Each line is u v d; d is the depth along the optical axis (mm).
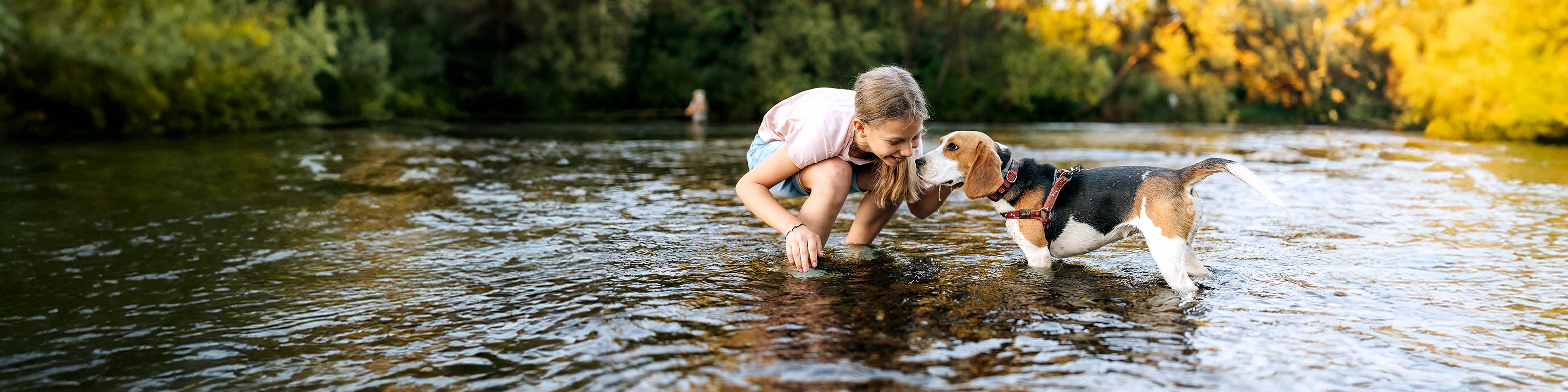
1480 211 5145
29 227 4477
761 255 3613
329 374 2158
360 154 9859
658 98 31047
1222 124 28188
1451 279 3170
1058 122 34312
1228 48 34281
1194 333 2420
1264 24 33375
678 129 18484
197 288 3109
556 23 26422
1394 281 3127
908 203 3938
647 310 2668
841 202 3352
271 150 10133
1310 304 2770
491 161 9102
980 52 34531
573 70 26766
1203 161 3031
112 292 3061
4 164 8086
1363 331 2455
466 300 2871
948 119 33250
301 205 5395
